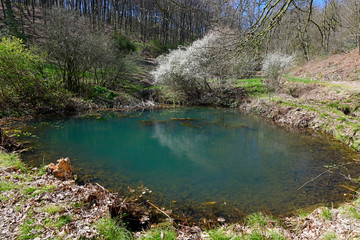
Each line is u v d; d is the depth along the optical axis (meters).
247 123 9.77
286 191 3.82
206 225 2.85
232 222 2.93
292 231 2.62
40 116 10.34
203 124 9.55
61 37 11.67
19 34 15.16
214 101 15.40
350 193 3.66
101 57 14.07
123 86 16.95
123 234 2.40
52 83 11.16
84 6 29.91
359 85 12.14
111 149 6.19
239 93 15.24
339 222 2.55
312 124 8.60
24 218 2.42
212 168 4.91
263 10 4.18
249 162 5.24
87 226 2.39
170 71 15.21
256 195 3.69
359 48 16.81
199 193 3.76
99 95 14.13
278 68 13.47
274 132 8.14
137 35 29.03
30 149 5.91
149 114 12.03
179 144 6.76
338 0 17.70
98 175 4.45
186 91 15.82
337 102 9.76
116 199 3.17
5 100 9.66
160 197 3.61
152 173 4.61
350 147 6.21
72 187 3.35
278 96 12.83
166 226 2.74
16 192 2.96
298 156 5.61
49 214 2.53
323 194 3.67
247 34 4.43
